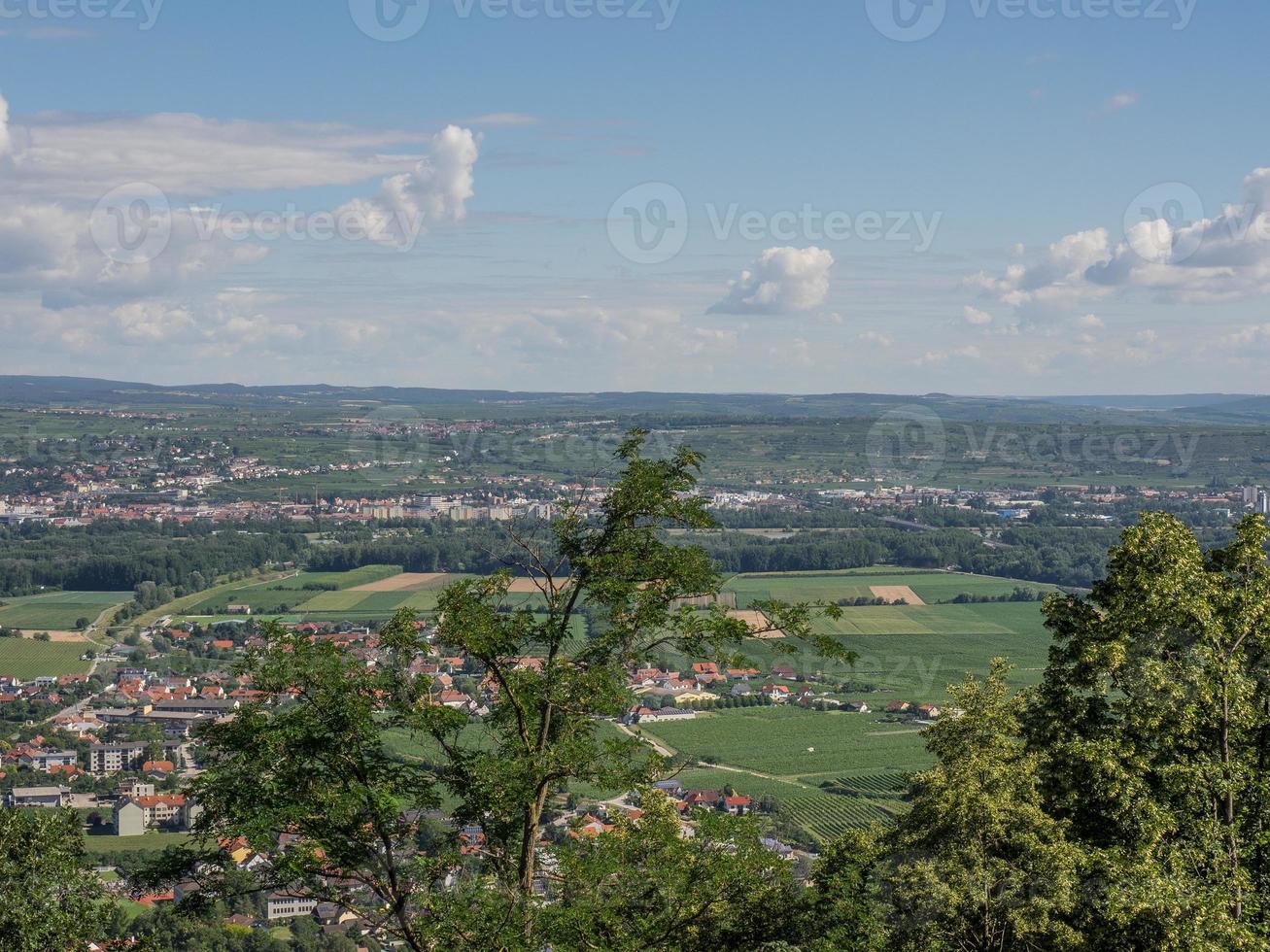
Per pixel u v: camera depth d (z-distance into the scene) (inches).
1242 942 969.5
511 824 1029.8
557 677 1035.3
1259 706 1144.2
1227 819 1100.5
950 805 1112.2
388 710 1021.2
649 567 1079.0
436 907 924.6
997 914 1075.3
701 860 1007.0
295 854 898.1
